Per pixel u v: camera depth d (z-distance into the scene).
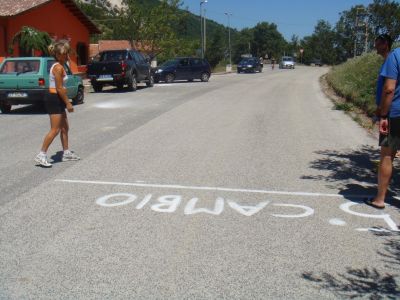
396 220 5.55
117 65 22.48
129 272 4.19
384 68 5.58
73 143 9.77
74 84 16.77
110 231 5.11
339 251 4.68
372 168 8.03
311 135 11.16
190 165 8.00
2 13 21.91
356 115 14.77
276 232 5.14
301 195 6.46
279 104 17.66
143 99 18.97
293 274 4.19
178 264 4.35
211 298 3.77
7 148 9.34
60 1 27.16
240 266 4.32
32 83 14.64
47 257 4.47
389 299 3.81
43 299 3.74
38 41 22.03
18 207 5.82
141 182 6.96
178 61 32.56
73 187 6.68
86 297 3.77
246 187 6.78
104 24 49.16
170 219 5.48
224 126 12.20
